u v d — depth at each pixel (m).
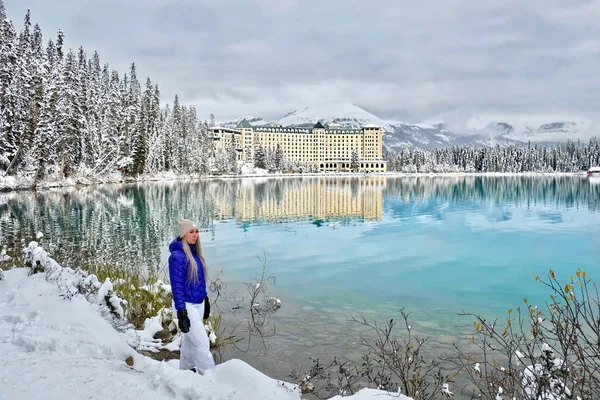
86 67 91.38
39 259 7.59
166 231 25.27
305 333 9.24
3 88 52.81
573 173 194.88
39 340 4.97
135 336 7.73
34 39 93.62
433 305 11.81
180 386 3.81
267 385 4.14
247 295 12.42
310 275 15.36
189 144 113.69
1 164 53.41
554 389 4.33
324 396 6.34
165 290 10.15
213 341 8.41
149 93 102.56
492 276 15.37
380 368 7.38
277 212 38.06
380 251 20.25
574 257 18.83
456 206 43.81
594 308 11.06
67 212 33.38
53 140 60.59
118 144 78.56
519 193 63.66
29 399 3.49
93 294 8.20
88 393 3.69
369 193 63.50
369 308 11.39
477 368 5.70
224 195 56.56
